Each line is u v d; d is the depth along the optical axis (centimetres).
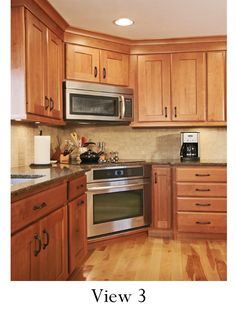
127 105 385
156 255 320
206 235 373
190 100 387
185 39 380
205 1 283
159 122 393
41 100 276
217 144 419
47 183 197
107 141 424
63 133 420
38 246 189
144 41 385
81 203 282
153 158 424
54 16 300
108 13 308
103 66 369
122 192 364
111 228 355
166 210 385
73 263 258
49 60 296
